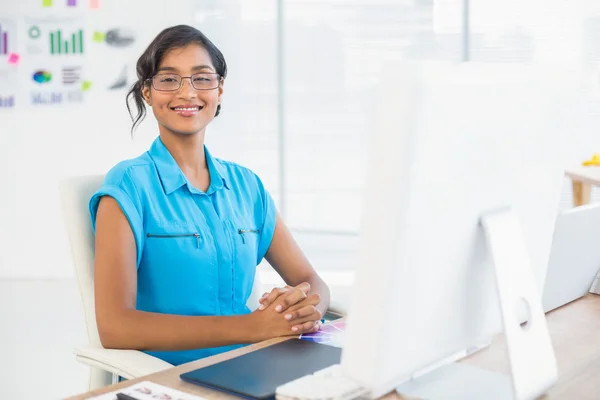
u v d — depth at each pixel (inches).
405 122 28.0
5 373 125.9
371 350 30.0
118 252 57.9
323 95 211.0
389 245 29.0
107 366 52.5
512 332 36.0
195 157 66.2
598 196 177.3
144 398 37.1
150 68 64.7
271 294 53.8
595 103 177.5
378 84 28.6
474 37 192.1
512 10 186.2
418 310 31.3
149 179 63.0
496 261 34.7
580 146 178.5
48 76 196.7
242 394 38.4
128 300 57.0
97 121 198.8
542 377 38.0
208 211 64.9
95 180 63.3
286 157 215.3
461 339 35.5
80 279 60.1
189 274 62.5
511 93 34.5
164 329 54.2
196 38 65.4
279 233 71.9
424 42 199.2
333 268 201.2
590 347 47.6
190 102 64.1
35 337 147.3
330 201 215.3
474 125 31.7
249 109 213.3
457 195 31.7
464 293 34.5
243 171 71.1
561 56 181.0
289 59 211.0
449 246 32.2
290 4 208.7
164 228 62.0
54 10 194.9
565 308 57.1
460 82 30.4
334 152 212.8
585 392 39.9
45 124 198.2
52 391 117.0
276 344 48.1
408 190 28.6
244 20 209.3
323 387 37.5
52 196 200.1
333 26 207.6
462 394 38.1
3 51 195.3
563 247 54.5
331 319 67.1
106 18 196.2
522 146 36.3
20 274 201.6
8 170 199.0
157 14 198.2
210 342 53.6
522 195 37.5
